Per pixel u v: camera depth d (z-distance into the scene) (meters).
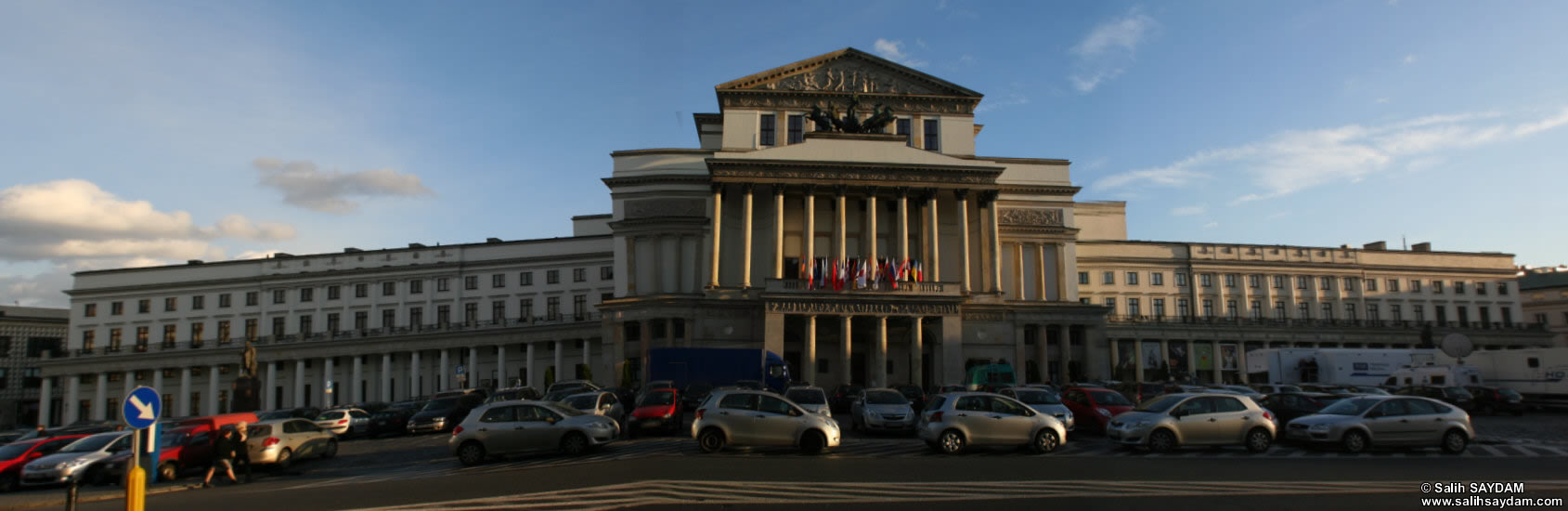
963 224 70.69
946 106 77.25
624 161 76.44
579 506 18.39
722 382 52.44
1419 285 107.12
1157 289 100.00
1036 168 79.25
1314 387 49.62
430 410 47.81
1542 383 54.59
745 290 69.00
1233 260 101.81
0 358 107.81
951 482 21.28
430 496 20.69
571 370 87.88
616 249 75.06
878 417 35.31
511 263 91.75
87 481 29.55
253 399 57.06
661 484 21.25
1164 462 25.61
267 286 94.19
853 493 19.59
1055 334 75.56
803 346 69.62
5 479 29.89
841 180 70.31
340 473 29.00
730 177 70.00
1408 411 28.62
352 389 90.44
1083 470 23.55
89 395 93.56
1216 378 98.25
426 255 92.81
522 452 28.80
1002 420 28.41
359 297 92.88
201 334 94.25
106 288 96.62
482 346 88.62
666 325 69.69
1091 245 99.69
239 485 26.77
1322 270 104.06
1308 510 17.03
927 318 67.69
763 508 17.81
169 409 92.56
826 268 67.44
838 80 76.81
